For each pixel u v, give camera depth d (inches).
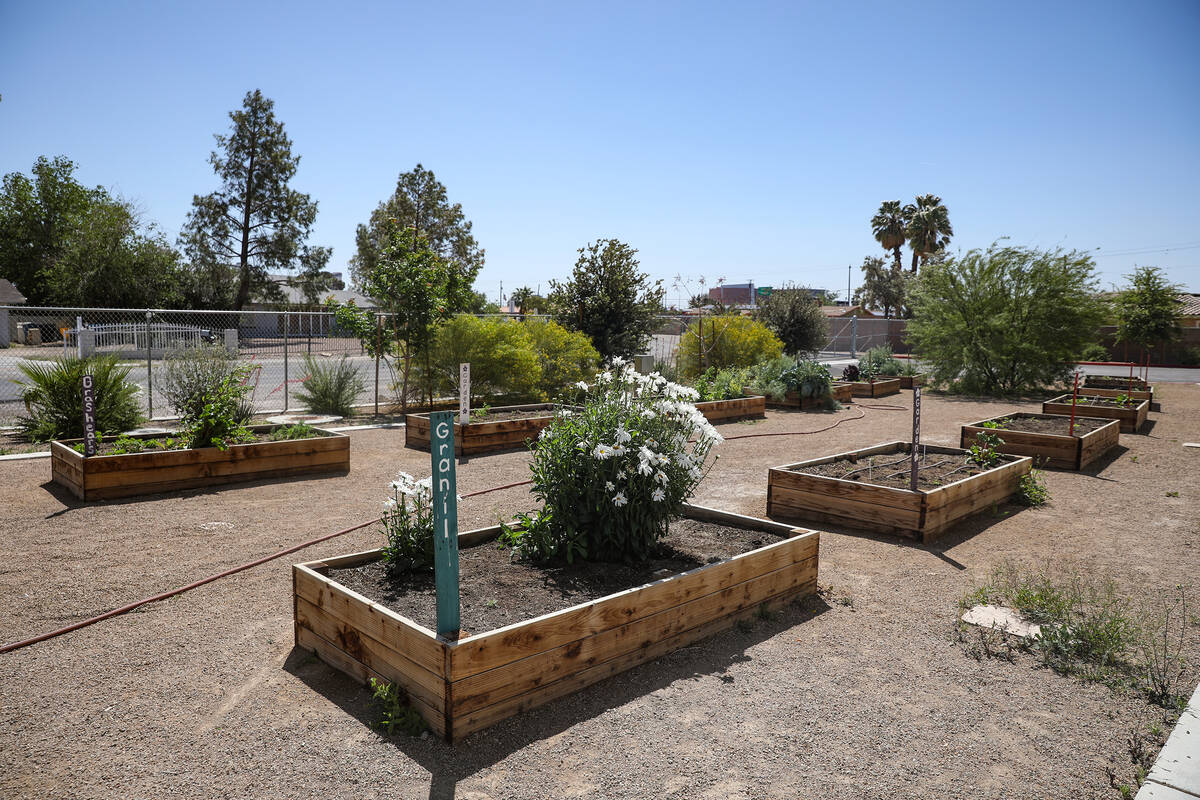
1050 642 168.2
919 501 251.6
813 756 123.2
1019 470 319.3
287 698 139.3
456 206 1994.3
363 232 2031.3
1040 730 133.5
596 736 127.4
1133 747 127.7
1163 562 235.6
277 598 191.0
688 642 166.4
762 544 200.2
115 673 148.3
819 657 163.0
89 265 1609.3
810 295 1144.2
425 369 573.3
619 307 711.7
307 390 570.3
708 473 365.7
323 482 325.4
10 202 1982.0
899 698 144.6
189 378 430.6
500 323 585.6
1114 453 446.6
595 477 178.9
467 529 252.4
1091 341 823.7
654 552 191.5
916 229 2095.2
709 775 116.7
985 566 229.8
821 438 489.7
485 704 127.6
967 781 117.0
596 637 145.4
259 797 109.0
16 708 133.7
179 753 120.3
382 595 158.1
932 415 635.5
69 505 272.2
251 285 1914.4
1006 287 834.8
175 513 266.8
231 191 1859.0
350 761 118.6
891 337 1705.2
